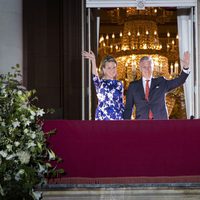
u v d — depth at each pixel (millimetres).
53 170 8648
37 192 8484
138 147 9016
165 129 9023
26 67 13086
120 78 12586
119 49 12781
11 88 8484
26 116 8344
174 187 8984
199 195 8977
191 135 9023
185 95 12695
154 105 11180
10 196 8344
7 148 7988
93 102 12898
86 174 9016
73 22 12844
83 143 9023
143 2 12555
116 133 9016
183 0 12578
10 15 11445
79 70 12852
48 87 13094
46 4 13117
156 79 11234
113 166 9000
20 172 8078
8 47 11445
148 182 8992
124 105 11680
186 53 11508
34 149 8227
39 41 13125
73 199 8984
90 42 12875
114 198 8992
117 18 12812
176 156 9008
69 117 12883
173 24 12820
